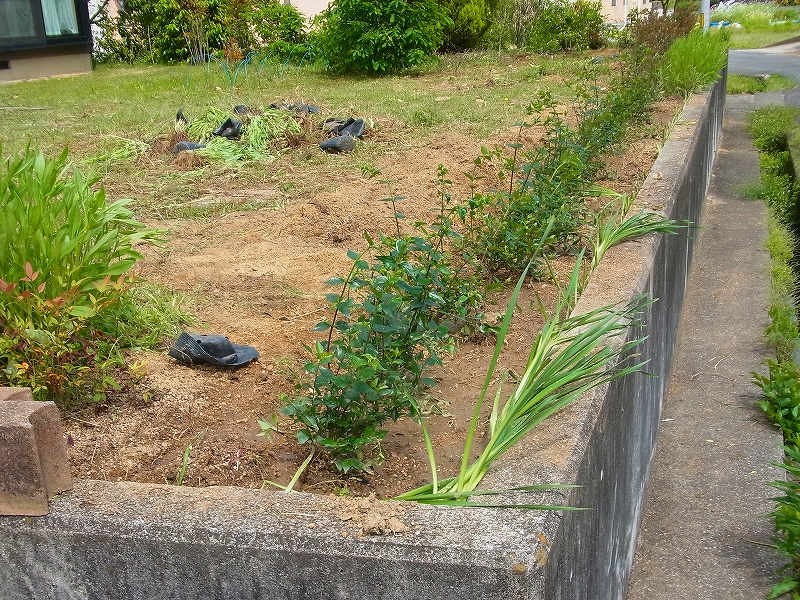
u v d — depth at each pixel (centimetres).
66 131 901
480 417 298
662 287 451
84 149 795
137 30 2028
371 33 1535
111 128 912
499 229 439
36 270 300
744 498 403
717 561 358
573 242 484
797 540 346
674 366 553
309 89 1365
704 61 1088
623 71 1137
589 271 410
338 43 1570
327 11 1656
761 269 726
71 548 204
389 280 274
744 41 2991
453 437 286
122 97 1254
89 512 205
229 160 733
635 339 338
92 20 1994
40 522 204
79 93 1323
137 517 202
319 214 566
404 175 686
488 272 440
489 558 181
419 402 303
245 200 612
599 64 1448
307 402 258
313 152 769
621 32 2084
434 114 989
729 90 1731
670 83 1071
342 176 686
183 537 196
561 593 206
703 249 789
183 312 385
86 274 321
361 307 311
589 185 563
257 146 771
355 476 259
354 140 793
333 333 372
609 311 332
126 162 736
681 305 609
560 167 490
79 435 280
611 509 290
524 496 210
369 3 1536
